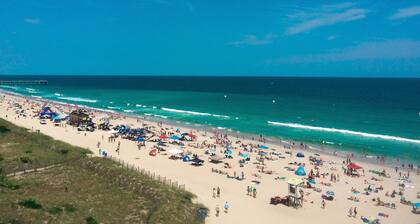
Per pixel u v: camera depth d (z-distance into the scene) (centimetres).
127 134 8319
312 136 9038
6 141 6438
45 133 7812
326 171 6219
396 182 5731
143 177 4825
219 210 4341
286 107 15125
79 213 3678
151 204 4072
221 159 6594
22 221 3275
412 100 18512
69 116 9600
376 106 15700
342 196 5075
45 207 3694
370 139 8756
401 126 10600
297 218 4253
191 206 4206
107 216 3681
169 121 10962
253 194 4912
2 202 3641
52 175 4859
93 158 5478
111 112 12475
